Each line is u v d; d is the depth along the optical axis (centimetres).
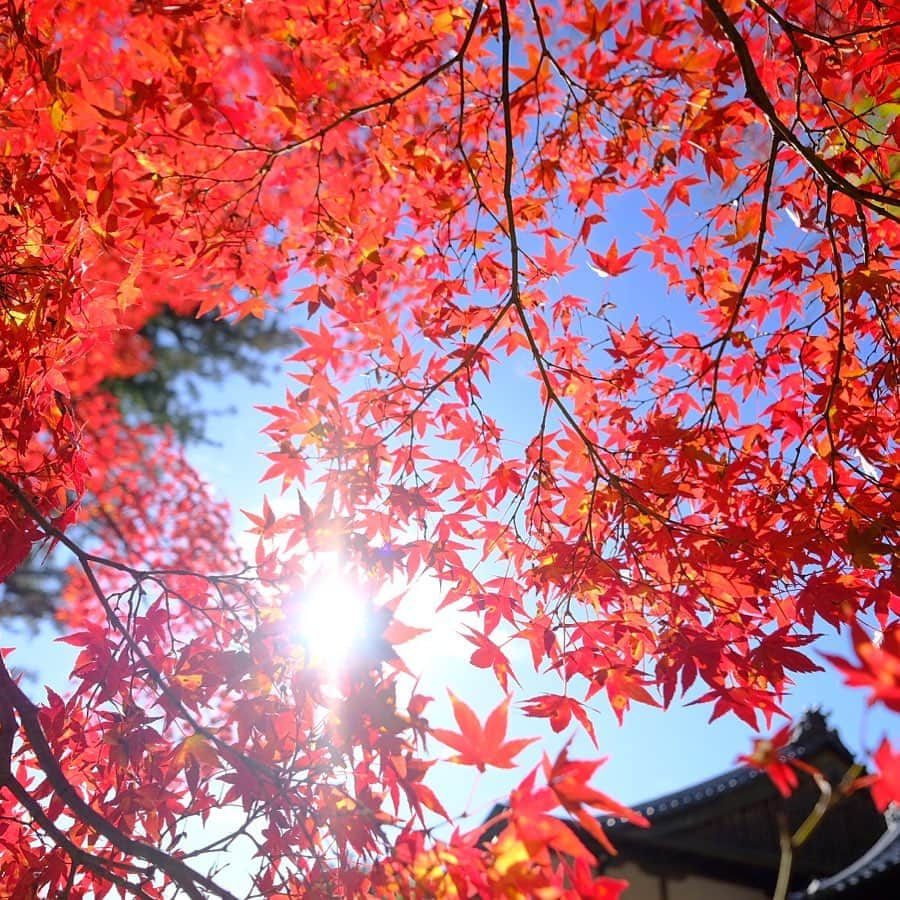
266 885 281
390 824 246
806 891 1021
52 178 328
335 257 451
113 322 359
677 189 406
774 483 359
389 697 246
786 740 149
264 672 282
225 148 376
